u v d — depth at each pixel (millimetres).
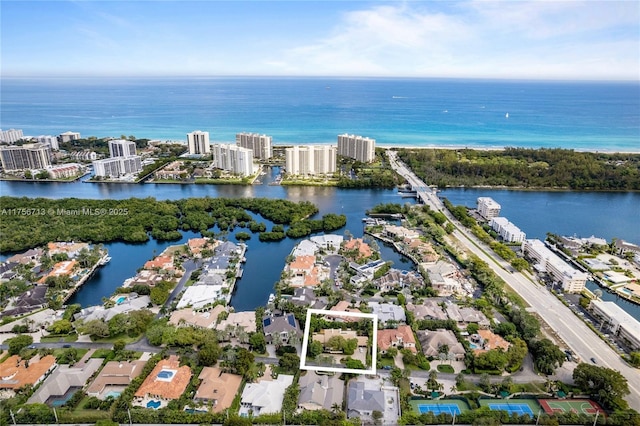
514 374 168875
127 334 193125
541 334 191375
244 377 163625
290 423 142250
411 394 156250
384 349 181375
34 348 182000
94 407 146625
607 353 182250
